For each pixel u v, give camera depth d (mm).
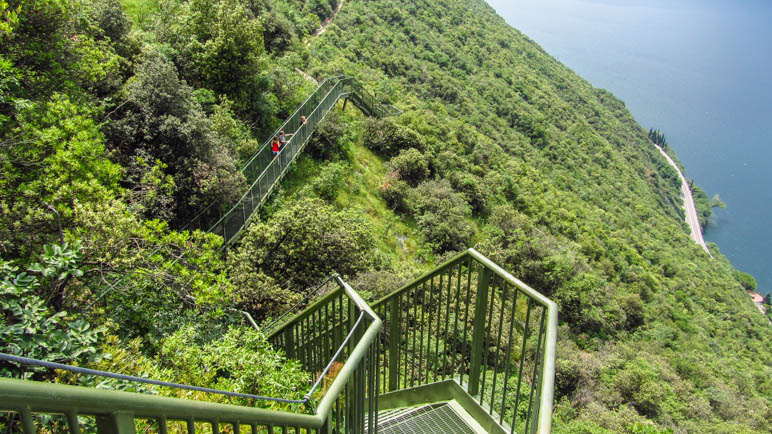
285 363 5301
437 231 24422
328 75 32375
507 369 3238
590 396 20203
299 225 15062
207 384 5590
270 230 14672
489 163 40688
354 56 45000
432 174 30672
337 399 2242
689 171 187750
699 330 38312
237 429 1557
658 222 66438
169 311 8508
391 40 56531
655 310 37375
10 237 7867
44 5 11156
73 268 5371
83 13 14391
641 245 51125
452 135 38375
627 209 62562
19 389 809
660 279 46656
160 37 21266
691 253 64812
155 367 5129
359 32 52094
